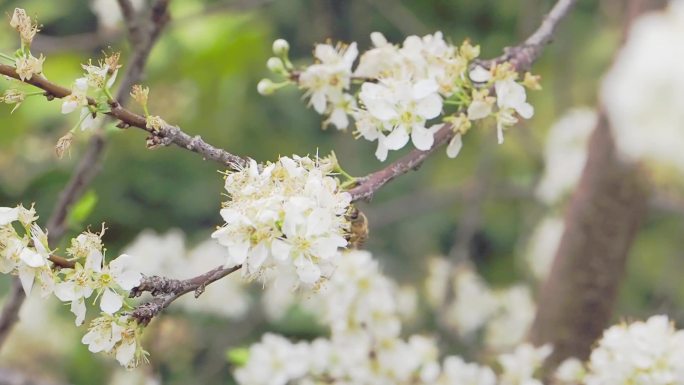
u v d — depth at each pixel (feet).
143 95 3.04
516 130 5.58
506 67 3.17
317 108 3.30
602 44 7.31
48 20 6.93
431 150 3.13
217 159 3.05
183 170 7.89
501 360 3.72
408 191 7.98
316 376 3.76
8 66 3.03
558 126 5.19
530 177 5.82
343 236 3.05
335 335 3.70
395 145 3.13
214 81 6.23
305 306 5.13
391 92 3.14
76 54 5.50
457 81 3.18
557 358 3.93
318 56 3.30
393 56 3.27
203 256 4.98
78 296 3.01
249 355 3.80
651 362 3.41
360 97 3.17
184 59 5.81
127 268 3.15
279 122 7.75
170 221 7.86
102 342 3.00
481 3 8.57
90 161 3.63
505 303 5.19
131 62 3.60
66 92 3.04
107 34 4.40
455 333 4.84
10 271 3.03
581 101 7.17
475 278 5.35
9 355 5.43
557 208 5.27
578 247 3.92
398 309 4.71
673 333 3.46
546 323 3.95
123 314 3.01
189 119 6.34
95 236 3.03
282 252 2.97
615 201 3.87
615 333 3.44
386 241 7.38
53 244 3.61
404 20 5.93
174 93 5.91
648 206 3.90
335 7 6.91
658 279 6.97
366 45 6.86
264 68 6.84
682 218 6.78
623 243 3.90
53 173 5.02
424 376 3.71
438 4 8.65
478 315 5.10
